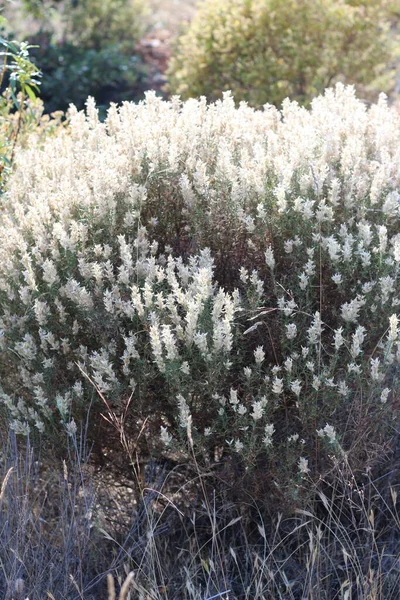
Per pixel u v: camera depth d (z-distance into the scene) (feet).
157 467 9.74
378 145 11.23
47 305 9.74
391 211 9.82
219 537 9.31
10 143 13.91
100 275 9.22
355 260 9.53
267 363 9.64
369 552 8.79
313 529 9.25
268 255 9.25
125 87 31.32
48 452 9.39
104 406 9.31
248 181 10.07
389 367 8.96
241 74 23.17
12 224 10.60
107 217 10.11
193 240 10.44
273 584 8.61
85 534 8.70
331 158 10.73
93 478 9.52
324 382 8.75
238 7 23.70
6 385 9.84
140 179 10.90
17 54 13.88
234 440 9.09
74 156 12.12
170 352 8.32
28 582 8.43
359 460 9.00
